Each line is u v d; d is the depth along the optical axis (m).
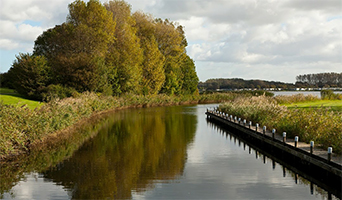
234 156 14.44
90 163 12.89
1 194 9.28
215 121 28.58
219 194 9.30
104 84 40.72
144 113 37.78
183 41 69.75
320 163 10.57
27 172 11.55
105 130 22.70
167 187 9.89
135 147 16.36
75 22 43.59
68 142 17.70
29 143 15.60
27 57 36.16
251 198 9.04
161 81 55.84
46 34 50.66
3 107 14.36
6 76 53.38
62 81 38.09
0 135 12.88
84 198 8.94
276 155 14.62
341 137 12.05
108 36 42.41
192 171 11.73
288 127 15.77
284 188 9.97
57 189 9.70
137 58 48.72
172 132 22.02
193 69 70.50
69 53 40.00
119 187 9.86
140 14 58.72
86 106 28.88
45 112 17.77
